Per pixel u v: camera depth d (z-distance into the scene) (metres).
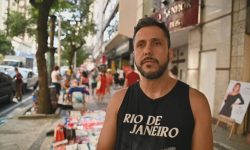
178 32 15.07
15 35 34.22
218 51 11.31
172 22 15.12
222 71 10.93
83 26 37.84
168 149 1.92
